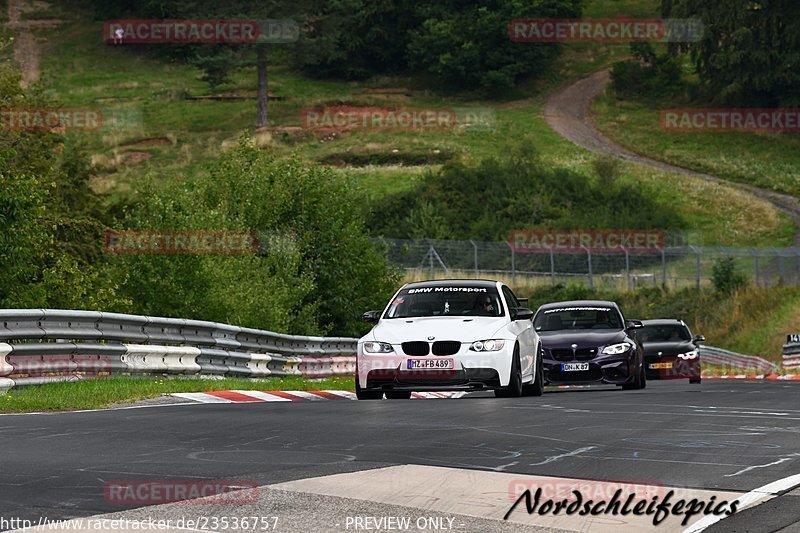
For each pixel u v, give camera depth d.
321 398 54.41
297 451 29.02
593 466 26.95
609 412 41.78
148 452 28.66
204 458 27.58
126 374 54.06
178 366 57.97
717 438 32.88
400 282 118.38
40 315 48.44
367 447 29.89
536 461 27.61
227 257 89.31
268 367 69.75
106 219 122.56
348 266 111.19
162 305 84.44
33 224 80.44
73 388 47.38
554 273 174.50
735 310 150.75
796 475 25.77
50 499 21.73
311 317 101.88
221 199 109.81
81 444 30.27
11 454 28.16
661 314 159.38
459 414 40.22
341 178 115.56
